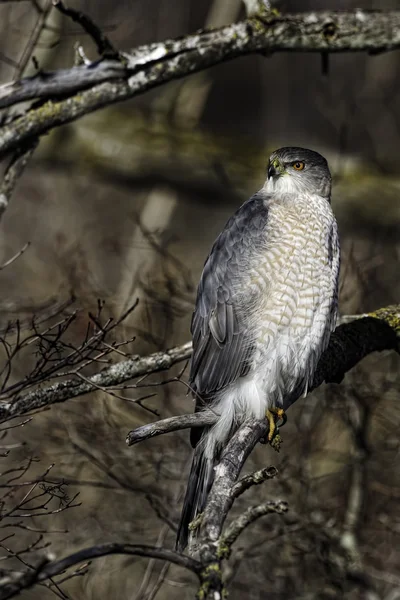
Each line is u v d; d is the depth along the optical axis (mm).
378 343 9922
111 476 10664
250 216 9336
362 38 10562
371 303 13352
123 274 15906
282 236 9086
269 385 8953
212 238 20312
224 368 9117
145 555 5539
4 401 8359
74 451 11406
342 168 18969
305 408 12133
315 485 12055
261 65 22484
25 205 19469
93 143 18641
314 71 22016
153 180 18875
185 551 8594
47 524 11734
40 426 11812
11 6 15070
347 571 11203
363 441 11570
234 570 10734
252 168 19375
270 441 8781
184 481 11516
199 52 10109
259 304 9008
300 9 21891
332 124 20969
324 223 9297
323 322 9094
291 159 9602
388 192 19000
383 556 11758
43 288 16266
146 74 10008
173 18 21609
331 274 9195
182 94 20172
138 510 11641
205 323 9273
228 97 24156
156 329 12422
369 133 20672
